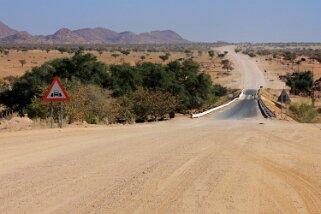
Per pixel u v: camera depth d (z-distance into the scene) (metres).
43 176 10.09
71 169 10.93
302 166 12.10
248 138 18.25
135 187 9.22
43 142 15.60
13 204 7.82
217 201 8.30
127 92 55.34
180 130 21.78
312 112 53.44
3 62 167.00
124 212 7.49
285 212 7.75
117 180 9.84
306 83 126.38
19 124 21.67
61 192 8.70
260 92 114.69
